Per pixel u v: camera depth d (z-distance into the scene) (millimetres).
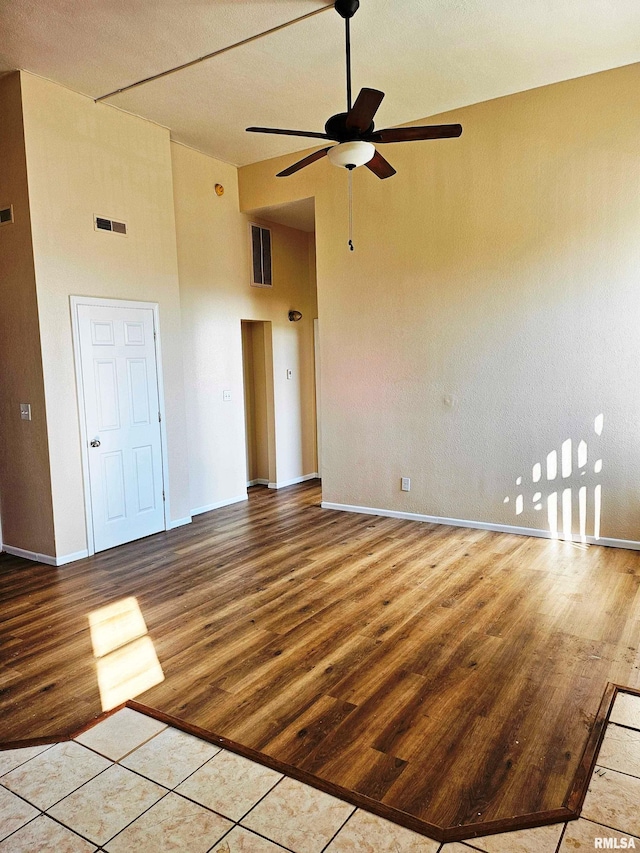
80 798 2045
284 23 3486
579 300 4430
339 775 2109
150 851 1808
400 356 5285
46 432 4305
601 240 4309
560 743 2258
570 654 2918
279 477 7055
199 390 5809
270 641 3145
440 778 2082
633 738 2275
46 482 4379
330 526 5293
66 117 4309
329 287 5602
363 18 3443
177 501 5406
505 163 4605
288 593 3787
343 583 3922
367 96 2646
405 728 2375
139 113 4777
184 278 5574
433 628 3238
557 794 1990
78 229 4426
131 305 4859
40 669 2922
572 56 3957
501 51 3873
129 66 3979
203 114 4797
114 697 2662
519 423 4785
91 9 3289
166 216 5160
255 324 6965
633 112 4113
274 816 1932
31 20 3385
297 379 7266
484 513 5031
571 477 4609
